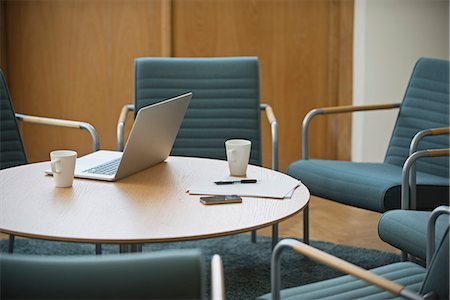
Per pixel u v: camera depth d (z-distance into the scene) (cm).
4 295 120
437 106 338
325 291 196
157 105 237
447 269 181
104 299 119
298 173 329
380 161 464
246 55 478
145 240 188
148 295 119
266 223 201
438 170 331
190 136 350
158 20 474
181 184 238
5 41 480
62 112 486
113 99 484
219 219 204
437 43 457
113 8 475
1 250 340
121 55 479
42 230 192
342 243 363
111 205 215
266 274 318
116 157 272
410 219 256
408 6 452
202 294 119
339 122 480
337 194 312
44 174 250
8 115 327
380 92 458
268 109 350
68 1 475
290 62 478
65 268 118
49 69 482
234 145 248
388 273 210
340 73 474
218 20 475
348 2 464
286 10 473
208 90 351
